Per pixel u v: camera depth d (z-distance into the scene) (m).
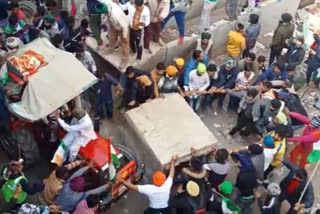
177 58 11.85
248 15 13.01
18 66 9.14
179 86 11.37
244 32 12.05
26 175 10.19
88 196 8.64
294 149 10.58
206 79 11.15
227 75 11.37
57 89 9.02
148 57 11.72
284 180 9.48
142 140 9.96
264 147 9.68
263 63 11.77
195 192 8.77
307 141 10.13
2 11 11.62
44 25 11.10
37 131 10.08
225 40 13.10
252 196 9.58
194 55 11.05
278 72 11.27
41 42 9.70
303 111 11.08
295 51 11.86
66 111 9.66
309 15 14.12
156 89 10.70
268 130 10.63
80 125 9.13
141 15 10.75
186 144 9.88
